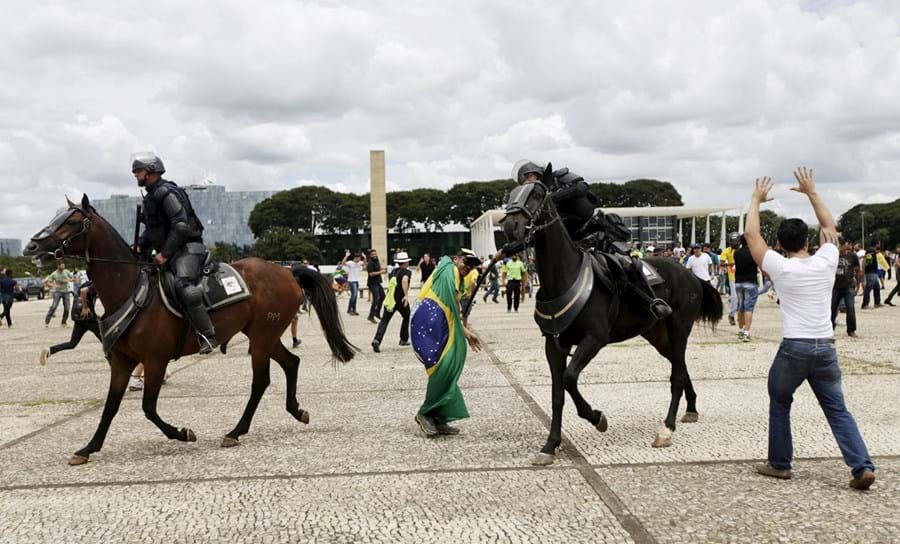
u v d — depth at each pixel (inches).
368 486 203.2
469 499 189.8
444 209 4343.0
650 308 245.6
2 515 186.1
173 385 392.5
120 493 202.2
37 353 570.6
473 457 231.0
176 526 175.5
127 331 239.5
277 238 3868.1
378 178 2085.4
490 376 391.5
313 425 285.0
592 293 229.5
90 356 542.6
